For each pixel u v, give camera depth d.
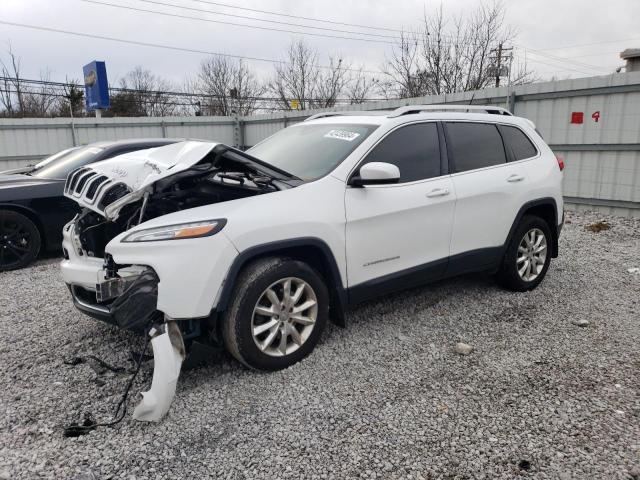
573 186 9.52
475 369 3.50
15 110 30.22
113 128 16.23
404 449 2.66
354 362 3.60
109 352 3.82
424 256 4.16
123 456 2.62
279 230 3.30
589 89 8.98
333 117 4.68
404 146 4.11
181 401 3.12
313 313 3.58
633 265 6.05
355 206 3.68
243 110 33.25
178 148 3.76
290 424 2.88
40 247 6.76
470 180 4.41
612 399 3.10
